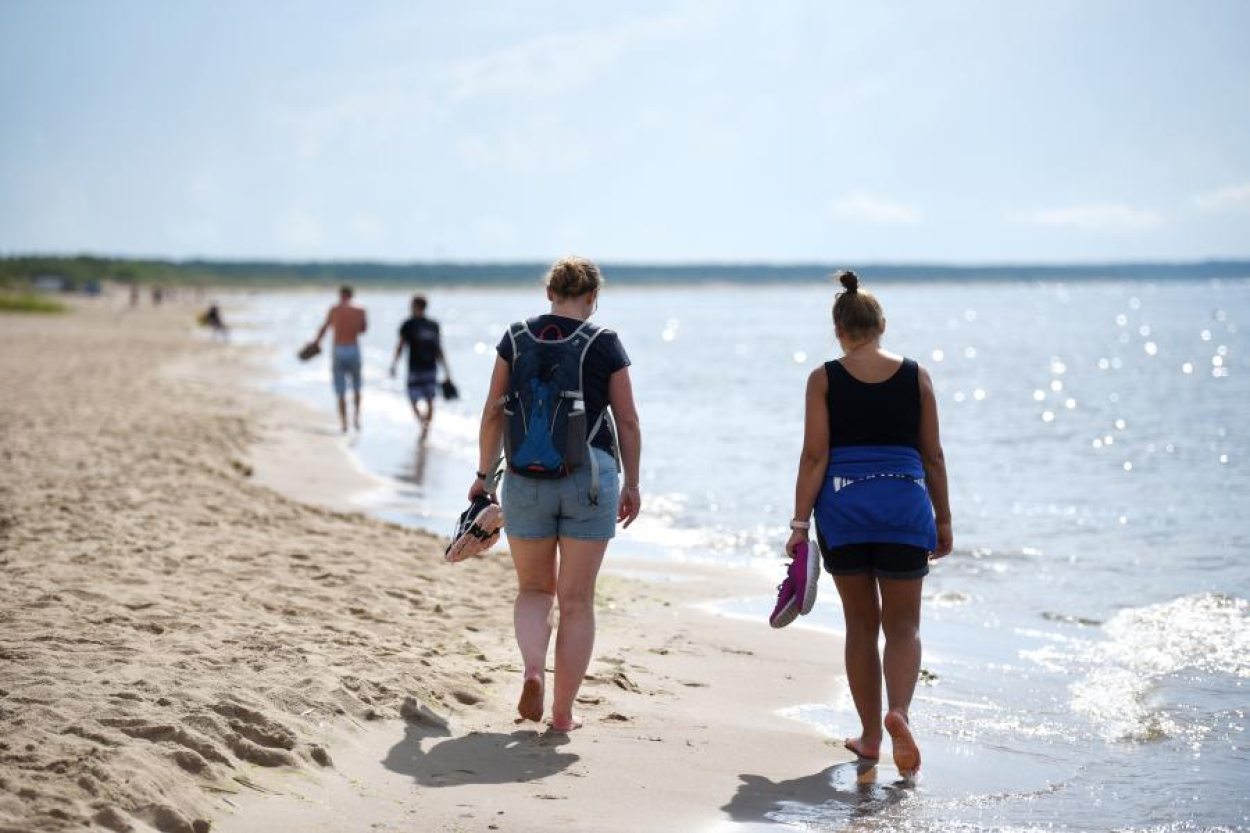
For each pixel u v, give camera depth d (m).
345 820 5.76
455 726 7.40
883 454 7.10
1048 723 8.12
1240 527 16.16
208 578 10.89
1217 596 12.11
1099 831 6.17
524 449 7.17
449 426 28.16
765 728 7.86
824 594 12.35
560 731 7.43
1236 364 56.41
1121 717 8.26
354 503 17.28
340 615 9.88
